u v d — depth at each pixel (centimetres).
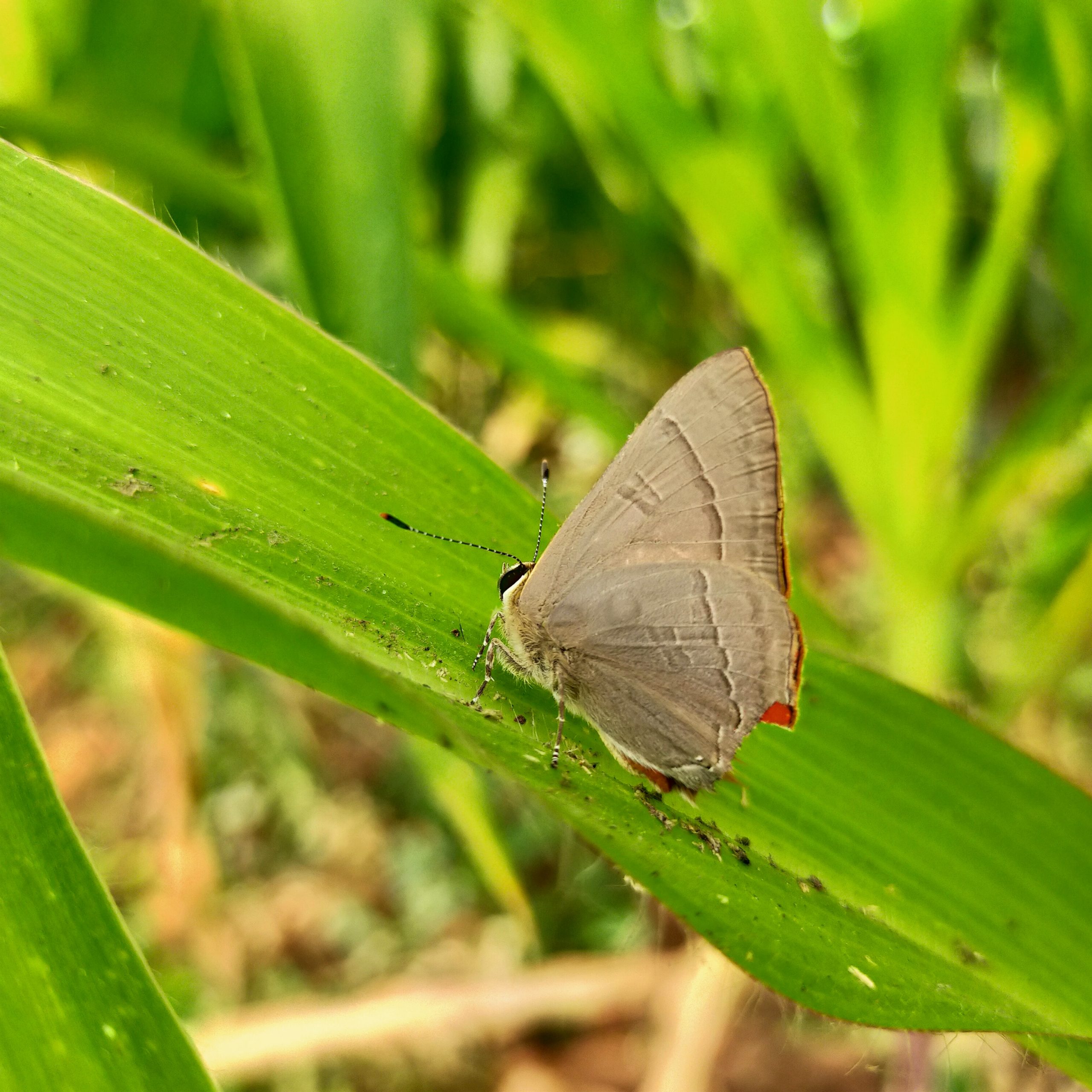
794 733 6
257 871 13
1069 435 10
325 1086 11
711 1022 9
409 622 6
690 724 6
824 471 15
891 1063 9
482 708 6
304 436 6
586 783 6
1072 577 9
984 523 9
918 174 9
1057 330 13
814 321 9
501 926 12
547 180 13
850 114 9
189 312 6
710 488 7
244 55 8
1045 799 6
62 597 12
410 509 6
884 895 6
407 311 8
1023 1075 9
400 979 12
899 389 9
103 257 6
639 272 13
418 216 11
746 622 6
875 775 6
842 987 5
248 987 12
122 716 13
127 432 5
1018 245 9
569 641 7
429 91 12
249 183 9
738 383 6
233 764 13
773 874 6
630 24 9
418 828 13
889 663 10
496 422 14
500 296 12
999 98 11
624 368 14
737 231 9
